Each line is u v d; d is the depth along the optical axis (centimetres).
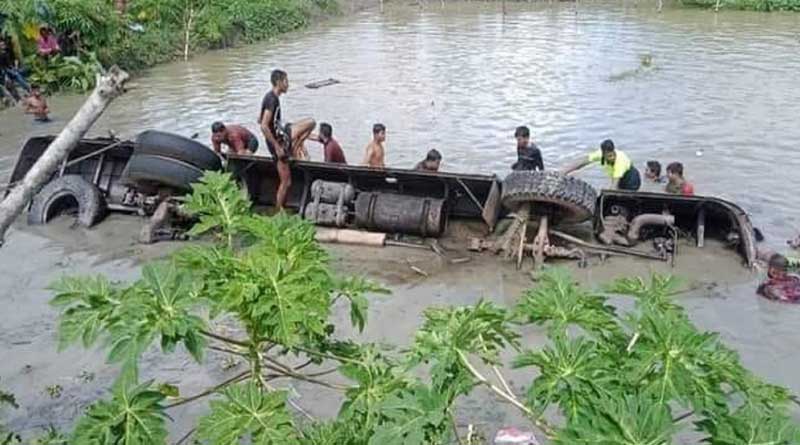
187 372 603
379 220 898
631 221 878
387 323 695
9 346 652
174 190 936
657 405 231
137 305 270
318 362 325
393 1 3431
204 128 1423
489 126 1395
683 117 1424
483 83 1748
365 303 326
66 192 963
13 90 1698
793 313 700
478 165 1184
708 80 1717
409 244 888
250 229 315
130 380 258
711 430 242
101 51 1953
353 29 2695
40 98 1546
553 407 538
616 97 1585
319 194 923
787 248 860
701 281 775
